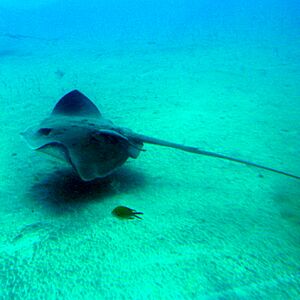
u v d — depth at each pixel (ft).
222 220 10.90
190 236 9.84
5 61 50.96
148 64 45.55
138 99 28.94
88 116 17.87
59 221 10.85
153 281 7.87
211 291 7.54
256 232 10.19
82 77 38.86
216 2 320.50
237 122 22.86
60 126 13.85
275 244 9.53
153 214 11.19
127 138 13.85
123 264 8.52
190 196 12.80
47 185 13.71
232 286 7.72
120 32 95.20
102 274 8.14
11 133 20.36
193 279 7.94
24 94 31.24
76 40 77.61
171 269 8.31
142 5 366.22
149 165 16.07
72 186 13.61
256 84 33.40
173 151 17.81
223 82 34.47
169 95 30.14
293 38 63.82
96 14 237.45
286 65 41.50
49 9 315.99
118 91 32.04
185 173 15.20
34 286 7.76
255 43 60.49
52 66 46.50
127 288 7.65
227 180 14.47
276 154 17.60
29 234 10.04
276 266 8.51
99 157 12.41
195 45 61.62
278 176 14.93
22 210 11.62
